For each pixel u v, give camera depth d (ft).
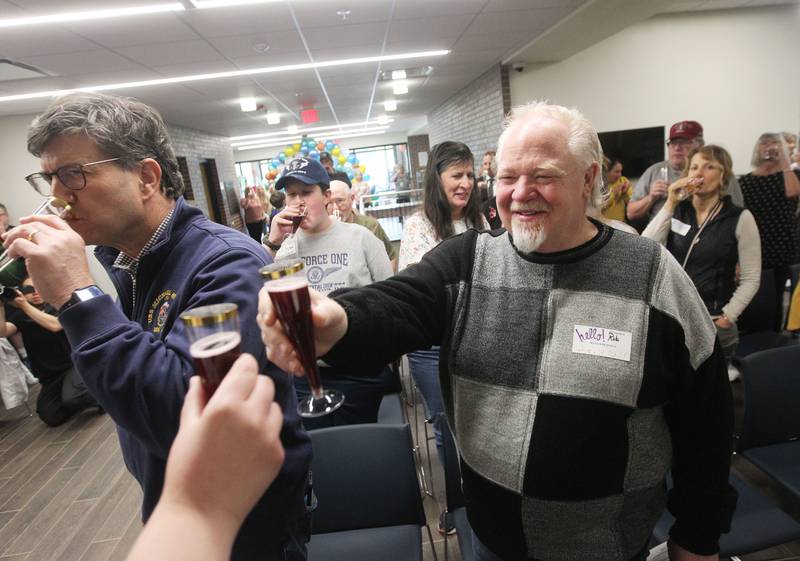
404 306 2.83
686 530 3.09
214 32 11.79
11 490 9.04
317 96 23.00
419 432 8.93
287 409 2.43
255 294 2.35
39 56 11.85
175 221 2.68
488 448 2.92
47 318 10.92
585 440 2.68
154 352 2.11
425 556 6.24
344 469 4.83
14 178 18.10
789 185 9.18
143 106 2.70
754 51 18.61
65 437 10.99
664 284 2.71
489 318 2.91
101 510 8.12
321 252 6.89
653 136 18.69
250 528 2.30
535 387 2.76
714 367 2.85
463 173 6.35
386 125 45.24
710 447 2.94
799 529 4.41
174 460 1.08
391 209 27.96
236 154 52.39
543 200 2.65
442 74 20.85
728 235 6.98
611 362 2.65
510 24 14.10
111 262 3.18
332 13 11.60
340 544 4.61
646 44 18.44
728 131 19.07
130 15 10.09
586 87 18.78
